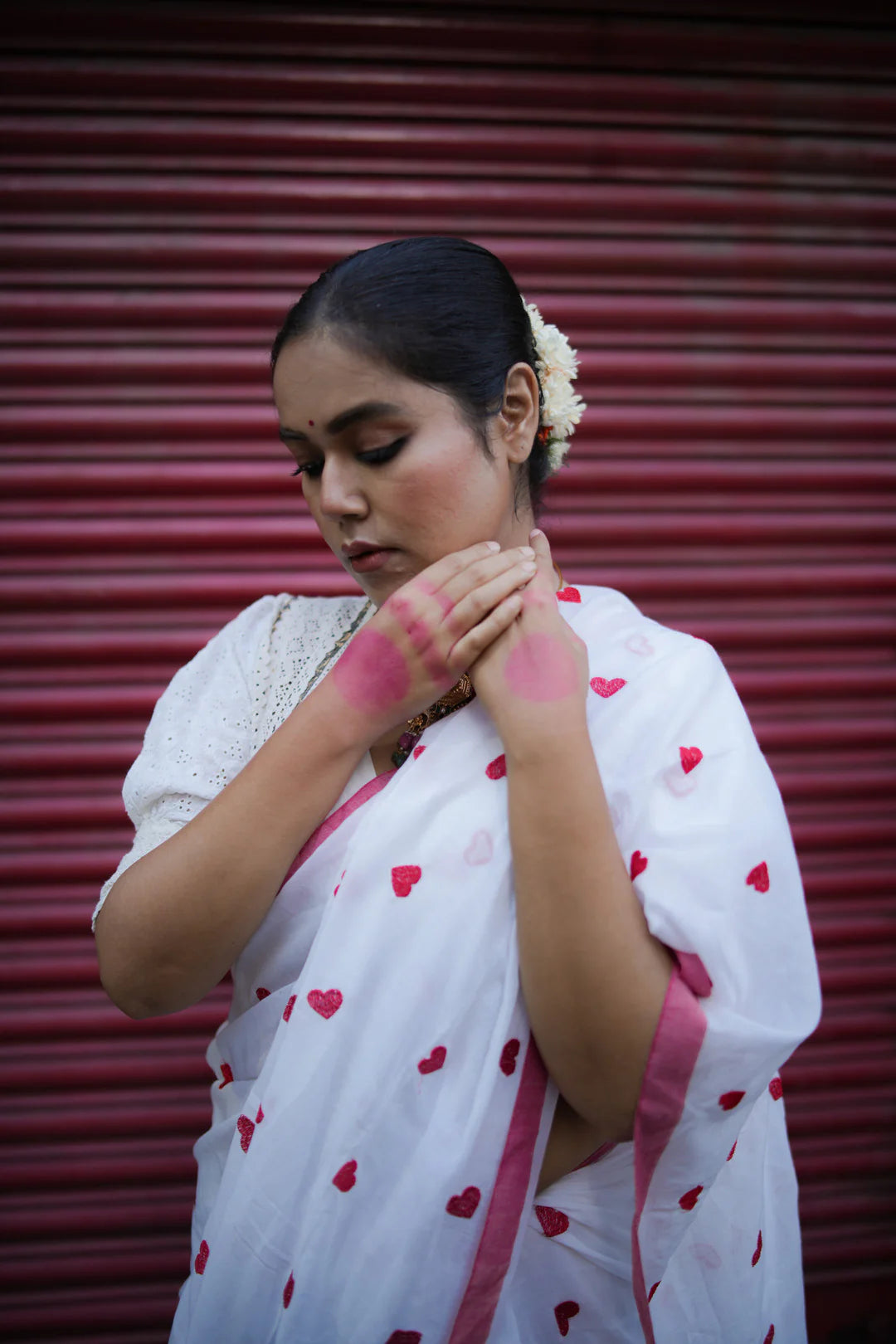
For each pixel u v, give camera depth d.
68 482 2.24
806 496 2.44
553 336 1.23
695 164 2.33
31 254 2.19
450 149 2.25
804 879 2.48
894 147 2.38
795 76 2.32
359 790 1.08
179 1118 2.31
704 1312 1.13
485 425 1.06
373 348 0.98
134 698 2.29
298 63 2.20
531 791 0.95
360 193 2.25
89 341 2.23
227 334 2.26
